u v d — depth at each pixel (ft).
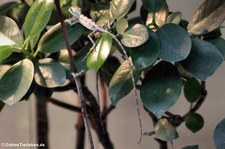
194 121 4.39
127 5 3.95
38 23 3.90
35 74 3.95
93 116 4.74
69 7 4.24
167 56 3.80
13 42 4.04
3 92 3.81
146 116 5.91
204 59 3.84
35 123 5.69
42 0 3.95
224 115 5.62
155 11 4.03
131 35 3.80
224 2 4.01
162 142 4.77
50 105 6.19
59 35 4.06
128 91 3.95
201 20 4.03
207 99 5.62
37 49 4.06
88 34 4.16
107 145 4.93
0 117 6.26
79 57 4.05
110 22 4.03
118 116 6.04
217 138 3.93
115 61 4.58
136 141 5.98
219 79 5.54
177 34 3.85
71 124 6.25
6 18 4.10
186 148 4.26
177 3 5.34
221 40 4.05
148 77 3.93
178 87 3.86
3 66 4.02
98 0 4.37
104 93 5.17
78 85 3.77
